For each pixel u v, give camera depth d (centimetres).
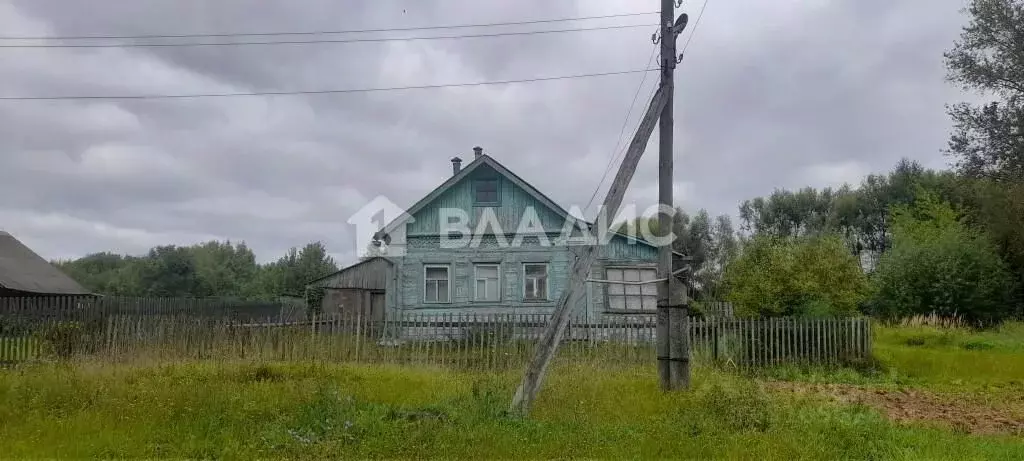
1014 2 3784
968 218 4116
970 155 3959
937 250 3472
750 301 2022
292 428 824
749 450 749
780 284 1977
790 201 6347
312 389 1028
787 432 823
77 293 3516
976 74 3862
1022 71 3741
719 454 738
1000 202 3709
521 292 2566
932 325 3066
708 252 5681
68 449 738
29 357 1520
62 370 1220
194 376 1203
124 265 7569
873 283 3547
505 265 2586
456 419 871
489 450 738
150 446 752
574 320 1602
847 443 785
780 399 1073
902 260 3547
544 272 2575
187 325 1608
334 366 1400
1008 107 3844
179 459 713
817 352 1661
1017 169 3794
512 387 1102
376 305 2730
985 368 1712
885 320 3400
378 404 959
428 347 1563
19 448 737
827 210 6319
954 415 1102
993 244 3659
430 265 2600
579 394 1058
